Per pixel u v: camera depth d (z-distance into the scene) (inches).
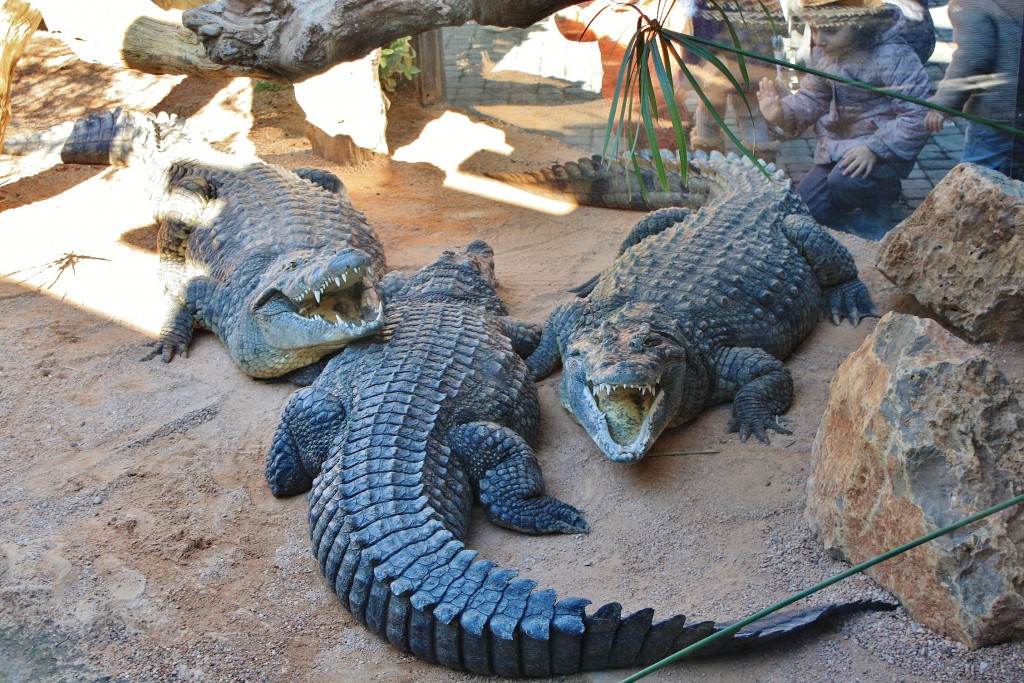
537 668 120.8
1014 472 121.6
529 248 195.2
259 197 183.9
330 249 163.5
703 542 134.6
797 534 134.4
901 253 161.9
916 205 189.8
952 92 179.0
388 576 122.6
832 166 194.5
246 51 135.9
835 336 168.9
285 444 143.5
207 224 183.3
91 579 132.0
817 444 135.9
